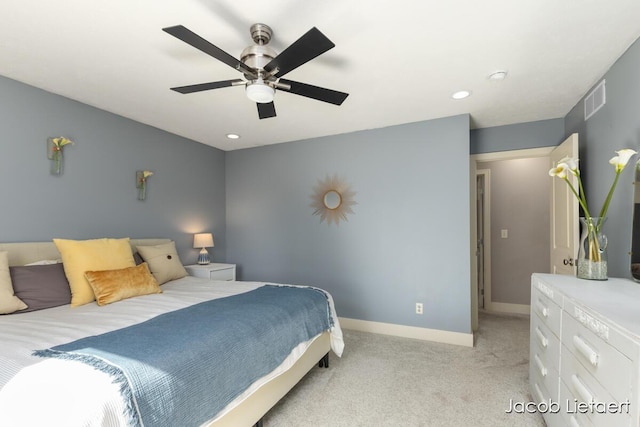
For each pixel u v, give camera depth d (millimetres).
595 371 1211
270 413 1979
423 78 2350
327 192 3838
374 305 3541
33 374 1075
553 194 3189
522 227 4344
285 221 4145
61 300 2129
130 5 1565
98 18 1666
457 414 1969
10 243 2320
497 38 1844
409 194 3379
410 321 3352
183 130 3635
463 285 3127
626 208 1948
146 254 2938
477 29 1757
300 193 4039
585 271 1867
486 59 2080
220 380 1415
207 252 4055
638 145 1821
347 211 3717
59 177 2648
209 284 2832
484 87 2504
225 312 1856
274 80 1798
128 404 1020
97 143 2936
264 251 4293
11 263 2283
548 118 3250
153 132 3500
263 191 4309
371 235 3574
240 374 1539
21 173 2416
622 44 1892
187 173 3947
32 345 1328
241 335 1625
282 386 1959
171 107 2926
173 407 1171
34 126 2492
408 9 1589
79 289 2152
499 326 3738
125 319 1736
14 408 959
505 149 3445
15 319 1766
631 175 1891
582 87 2502
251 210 4391
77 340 1395
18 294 1999
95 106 2900
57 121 2635
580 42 1877
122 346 1318
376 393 2215
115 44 1915
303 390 2254
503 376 2465
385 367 2621
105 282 2178
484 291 4512
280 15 1633
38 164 2514
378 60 2090
